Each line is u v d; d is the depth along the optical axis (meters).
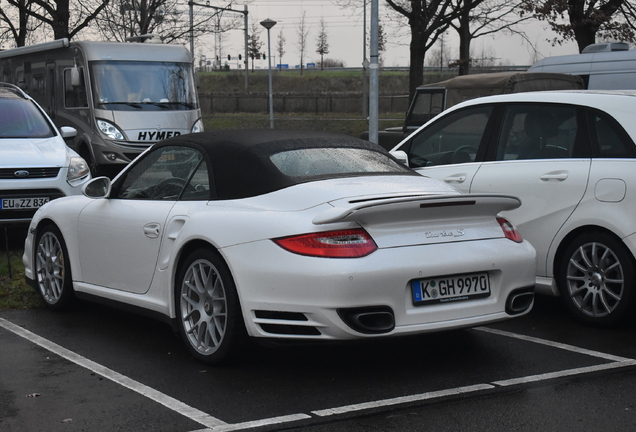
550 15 21.78
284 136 5.15
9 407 3.97
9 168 8.59
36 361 4.82
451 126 6.95
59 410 3.92
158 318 5.13
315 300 4.07
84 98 16.02
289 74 83.00
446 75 68.25
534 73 14.71
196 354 4.73
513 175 6.23
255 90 71.12
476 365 4.73
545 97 6.29
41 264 6.38
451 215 4.46
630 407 3.97
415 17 23.81
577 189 5.79
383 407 3.96
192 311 4.78
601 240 5.66
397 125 37.12
